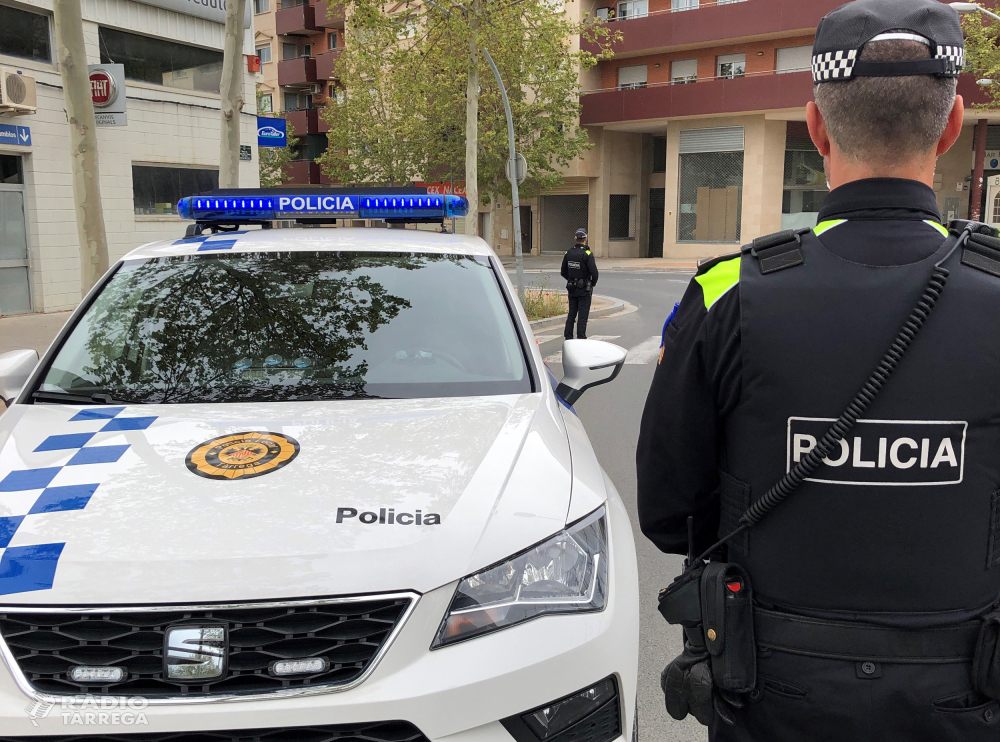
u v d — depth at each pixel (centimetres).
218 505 192
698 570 148
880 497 126
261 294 307
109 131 1557
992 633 127
